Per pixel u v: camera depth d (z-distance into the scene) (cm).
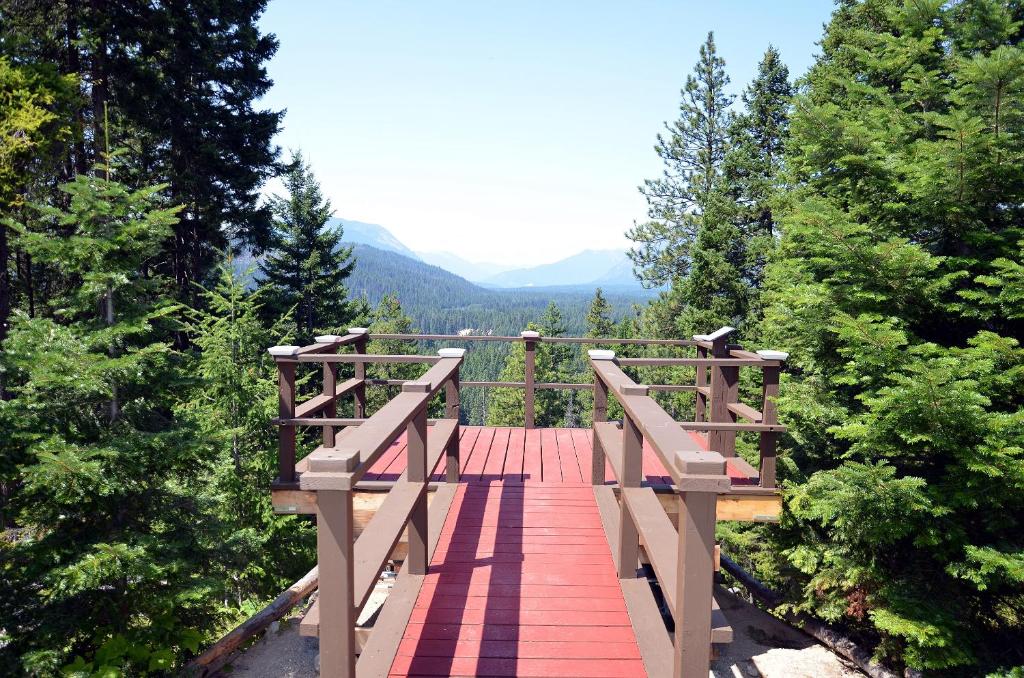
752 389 1267
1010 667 612
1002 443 542
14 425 557
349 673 217
